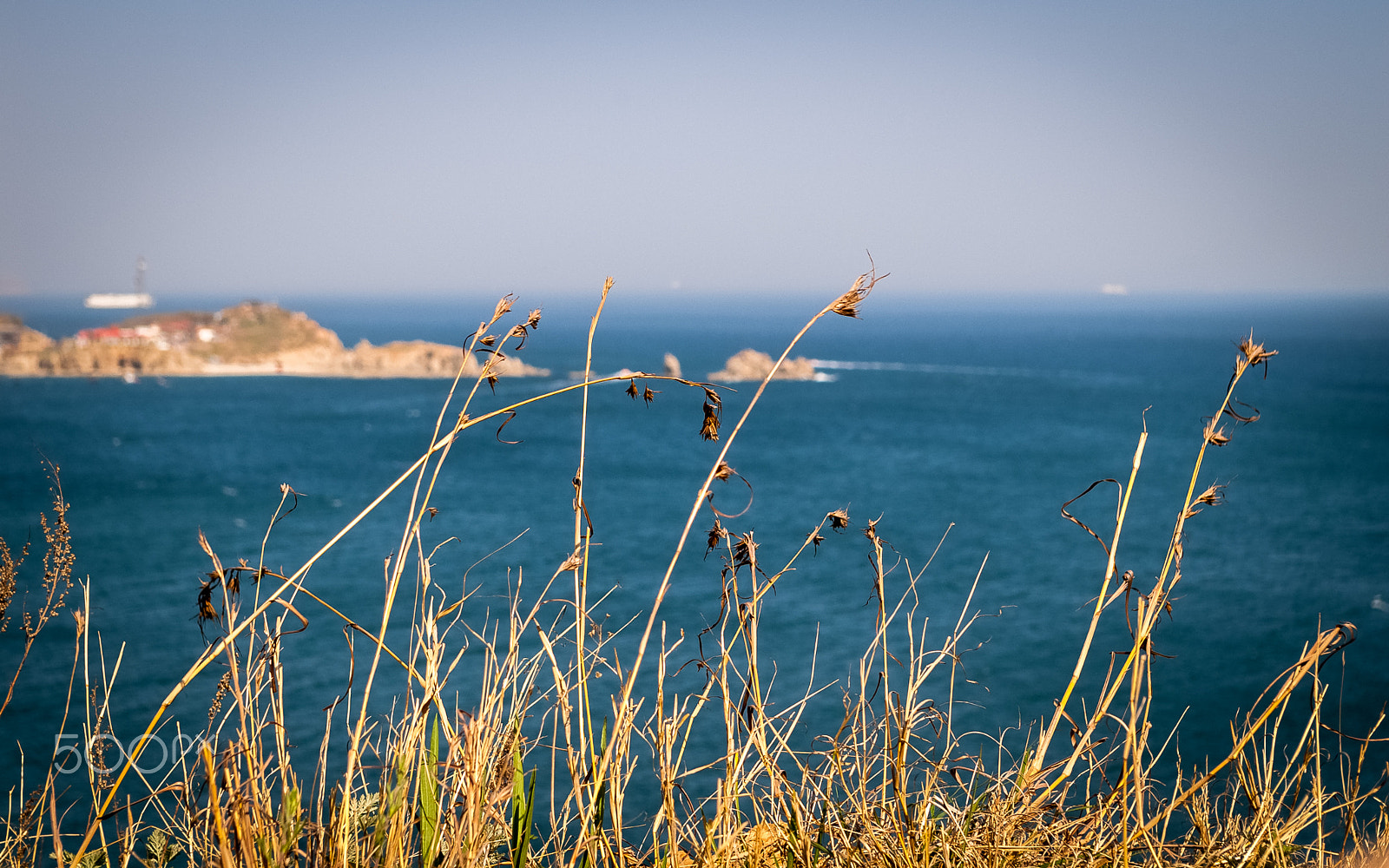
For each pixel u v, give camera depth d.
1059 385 119.31
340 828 1.73
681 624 22.58
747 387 115.56
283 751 1.78
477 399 100.75
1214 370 135.62
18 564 1.87
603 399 101.56
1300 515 44.88
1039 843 2.01
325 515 47.25
